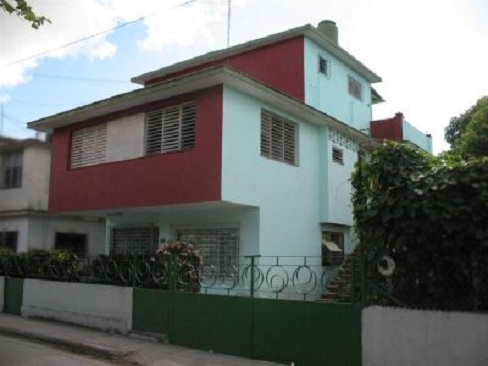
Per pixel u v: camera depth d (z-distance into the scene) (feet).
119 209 49.11
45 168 73.82
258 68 63.62
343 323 25.29
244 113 43.14
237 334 29.35
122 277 37.09
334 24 70.64
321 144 53.72
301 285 44.78
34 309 44.01
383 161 25.14
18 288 46.32
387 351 23.62
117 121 49.32
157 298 33.78
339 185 54.90
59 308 41.50
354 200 26.81
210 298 30.86
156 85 42.65
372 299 24.70
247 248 44.65
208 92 41.81
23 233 71.72
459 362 21.84
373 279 24.72
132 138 47.47
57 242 74.02
